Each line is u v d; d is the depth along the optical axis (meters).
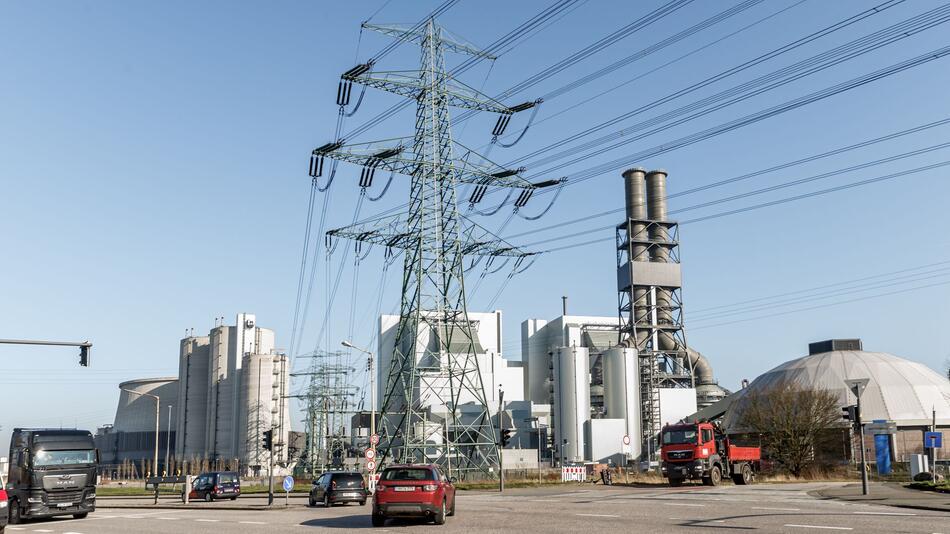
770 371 107.69
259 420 164.25
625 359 112.38
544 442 120.94
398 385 118.62
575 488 51.19
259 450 161.75
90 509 33.25
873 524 19.02
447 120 65.81
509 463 100.50
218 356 181.38
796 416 70.81
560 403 112.06
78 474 32.81
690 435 47.00
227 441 175.50
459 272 66.44
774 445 70.69
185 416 188.12
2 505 24.22
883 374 98.06
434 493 23.17
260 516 30.09
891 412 93.19
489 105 64.75
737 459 50.12
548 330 148.38
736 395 105.12
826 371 100.44
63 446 32.97
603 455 107.81
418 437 75.44
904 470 77.31
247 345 181.50
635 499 33.38
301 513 31.81
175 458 185.88
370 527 23.11
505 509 29.31
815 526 18.89
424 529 21.73
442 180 65.94
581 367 112.19
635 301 121.25
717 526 19.64
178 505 43.88
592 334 140.75
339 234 68.38
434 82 65.62
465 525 22.61
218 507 39.97
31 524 30.22
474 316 145.75
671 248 125.56
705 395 127.25
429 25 66.50
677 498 33.12
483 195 68.06
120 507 43.56
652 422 114.06
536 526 21.33
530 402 127.38
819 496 32.31
